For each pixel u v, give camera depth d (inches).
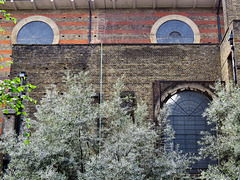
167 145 759.7
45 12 1038.4
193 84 797.2
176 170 638.5
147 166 621.6
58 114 631.2
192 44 842.8
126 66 832.3
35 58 847.1
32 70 838.5
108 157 586.6
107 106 697.6
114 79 824.3
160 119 697.0
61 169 605.9
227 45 778.2
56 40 1012.5
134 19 1022.4
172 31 1013.8
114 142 652.1
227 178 569.0
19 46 855.7
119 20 1023.0
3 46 1011.9
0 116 910.4
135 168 570.6
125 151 601.6
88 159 645.9
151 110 795.4
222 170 615.5
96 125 753.0
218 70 827.4
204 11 1023.6
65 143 624.4
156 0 1014.4
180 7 1029.2
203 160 754.8
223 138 627.2
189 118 784.9
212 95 789.9
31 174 593.0
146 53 839.7
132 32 1012.5
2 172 713.0
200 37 1002.7
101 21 1023.0
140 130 626.2
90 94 684.1
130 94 775.7
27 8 1037.8
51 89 824.3
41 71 838.5
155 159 626.2
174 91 794.8
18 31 1024.2
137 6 1028.5
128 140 615.8
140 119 684.7
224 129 607.8
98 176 560.7
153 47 842.8
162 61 833.5
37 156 591.2
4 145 623.2
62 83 829.2
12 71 839.1
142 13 1027.3
